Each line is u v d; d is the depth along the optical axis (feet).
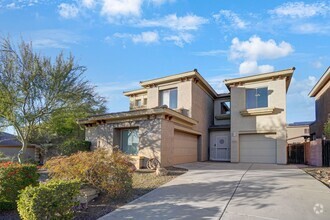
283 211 21.36
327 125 55.21
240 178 36.29
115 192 26.68
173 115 54.03
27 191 17.87
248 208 22.31
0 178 24.13
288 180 34.42
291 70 63.05
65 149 61.57
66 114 57.77
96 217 21.47
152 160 49.57
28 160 66.13
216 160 76.07
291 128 118.21
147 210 22.71
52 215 17.98
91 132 65.57
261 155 66.59
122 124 56.75
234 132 69.82
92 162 27.32
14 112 52.70
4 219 21.54
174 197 26.78
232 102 71.26
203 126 74.33
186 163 62.34
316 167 50.85
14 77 50.96
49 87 53.26
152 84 72.33
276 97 65.41
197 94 69.87
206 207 22.97
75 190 19.99
